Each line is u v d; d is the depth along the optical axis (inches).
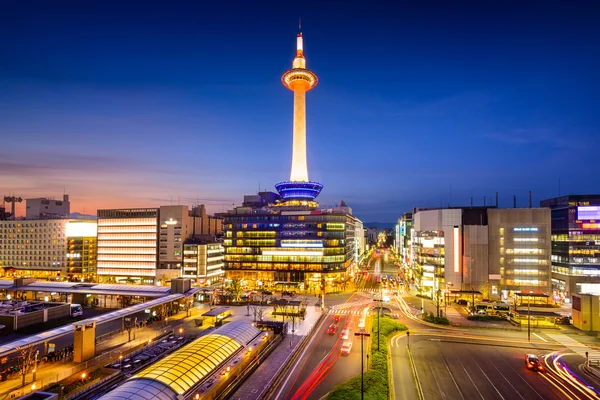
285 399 2180.1
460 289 5398.6
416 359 2859.3
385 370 2475.4
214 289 5851.4
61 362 2800.2
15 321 3614.7
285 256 6471.5
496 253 5442.9
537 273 5364.2
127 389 1907.0
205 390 2101.4
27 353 2642.7
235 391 2266.2
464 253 5438.0
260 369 2615.7
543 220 5378.9
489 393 2277.3
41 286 5103.3
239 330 2987.2
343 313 4473.4
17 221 7588.6
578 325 3750.0
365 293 5959.6
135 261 7190.0
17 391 2266.2
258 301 5201.8
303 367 2677.2
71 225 7377.0
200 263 6929.1
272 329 3491.6
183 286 4544.8
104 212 7362.2
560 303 5012.3
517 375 2556.6
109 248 7313.0
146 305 3710.6
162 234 7111.2
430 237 5733.3
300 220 6476.4
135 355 2800.2
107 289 4837.6
